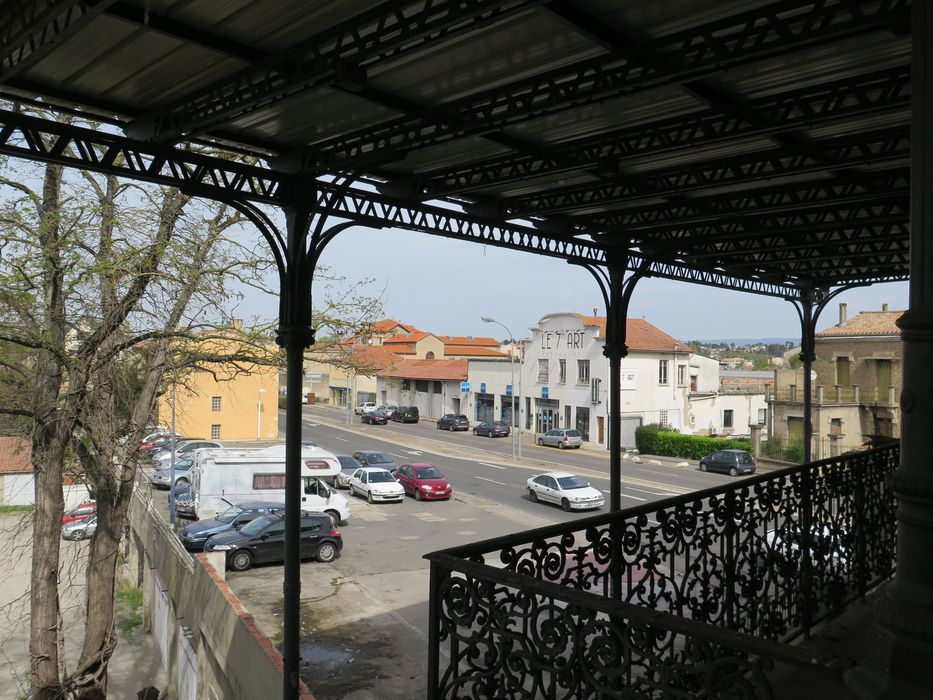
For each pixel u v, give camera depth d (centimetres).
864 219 923
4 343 1304
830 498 626
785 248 1132
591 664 276
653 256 1209
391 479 2892
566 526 389
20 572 2309
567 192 883
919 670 224
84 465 1415
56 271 1224
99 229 1303
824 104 572
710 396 4700
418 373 6347
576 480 2775
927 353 238
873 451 700
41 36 510
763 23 477
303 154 761
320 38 497
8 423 1415
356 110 648
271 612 1562
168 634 1683
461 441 4803
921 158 245
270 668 995
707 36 464
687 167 791
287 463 797
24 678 1617
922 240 244
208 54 548
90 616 1384
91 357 1333
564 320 4725
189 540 2000
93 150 661
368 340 1703
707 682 241
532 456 4125
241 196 746
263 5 481
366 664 1259
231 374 1638
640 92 550
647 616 257
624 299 1170
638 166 798
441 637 346
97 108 654
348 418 5881
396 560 1984
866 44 493
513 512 2642
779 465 3453
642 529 437
